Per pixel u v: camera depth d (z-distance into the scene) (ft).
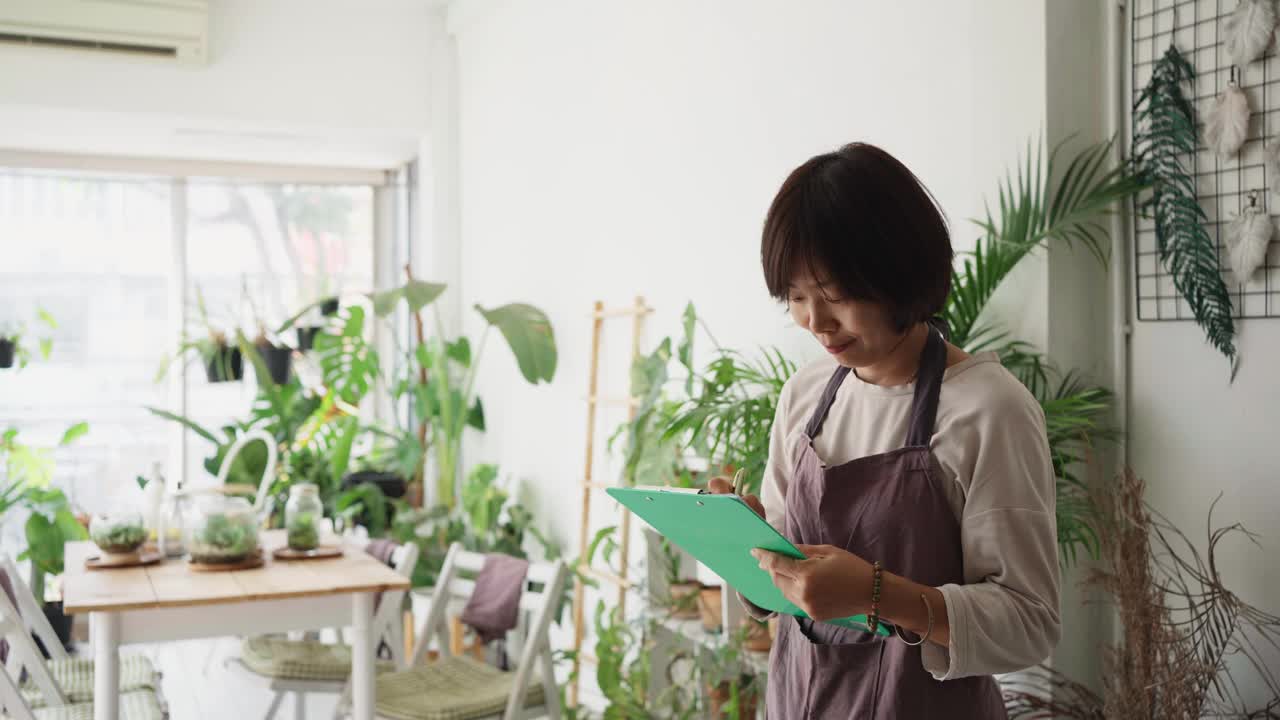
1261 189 6.89
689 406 11.86
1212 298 7.07
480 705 9.84
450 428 18.25
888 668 4.33
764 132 11.12
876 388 4.52
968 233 8.58
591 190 14.84
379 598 11.72
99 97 18.25
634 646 12.03
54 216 21.44
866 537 4.34
